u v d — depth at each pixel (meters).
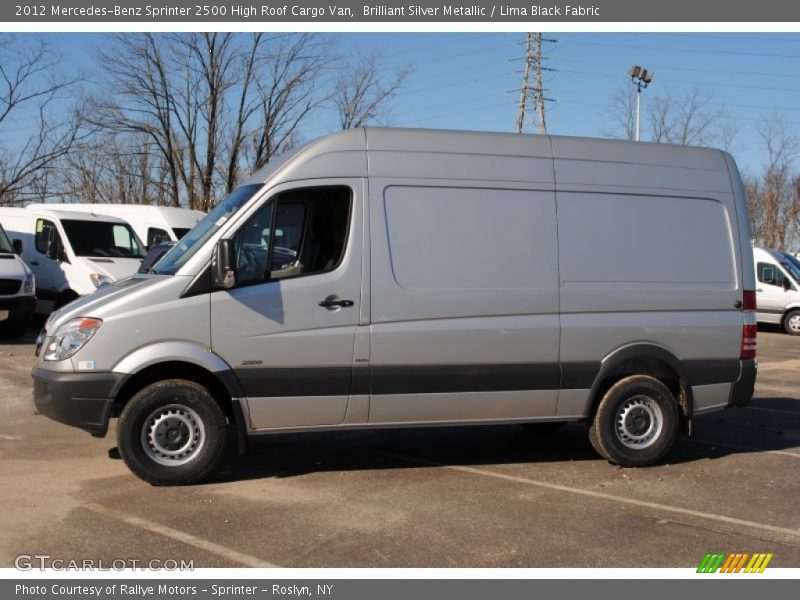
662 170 6.95
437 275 6.30
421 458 7.16
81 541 4.97
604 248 6.70
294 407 6.13
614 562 4.80
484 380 6.40
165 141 28.73
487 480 6.48
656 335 6.77
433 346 6.29
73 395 5.83
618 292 6.70
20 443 7.30
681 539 5.20
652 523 5.49
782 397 10.91
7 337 14.44
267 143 29.19
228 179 29.05
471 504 5.82
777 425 8.91
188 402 6.00
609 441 6.77
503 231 6.46
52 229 15.71
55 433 7.69
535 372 6.50
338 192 6.23
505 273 6.45
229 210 6.27
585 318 6.61
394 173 6.31
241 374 6.01
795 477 6.72
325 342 6.12
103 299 6.01
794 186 41.06
